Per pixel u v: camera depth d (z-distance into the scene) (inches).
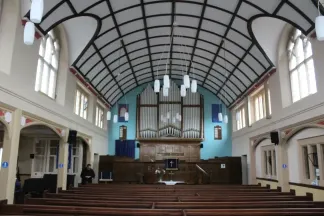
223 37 628.4
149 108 1007.0
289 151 569.9
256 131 743.7
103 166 852.0
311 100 464.4
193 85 497.0
